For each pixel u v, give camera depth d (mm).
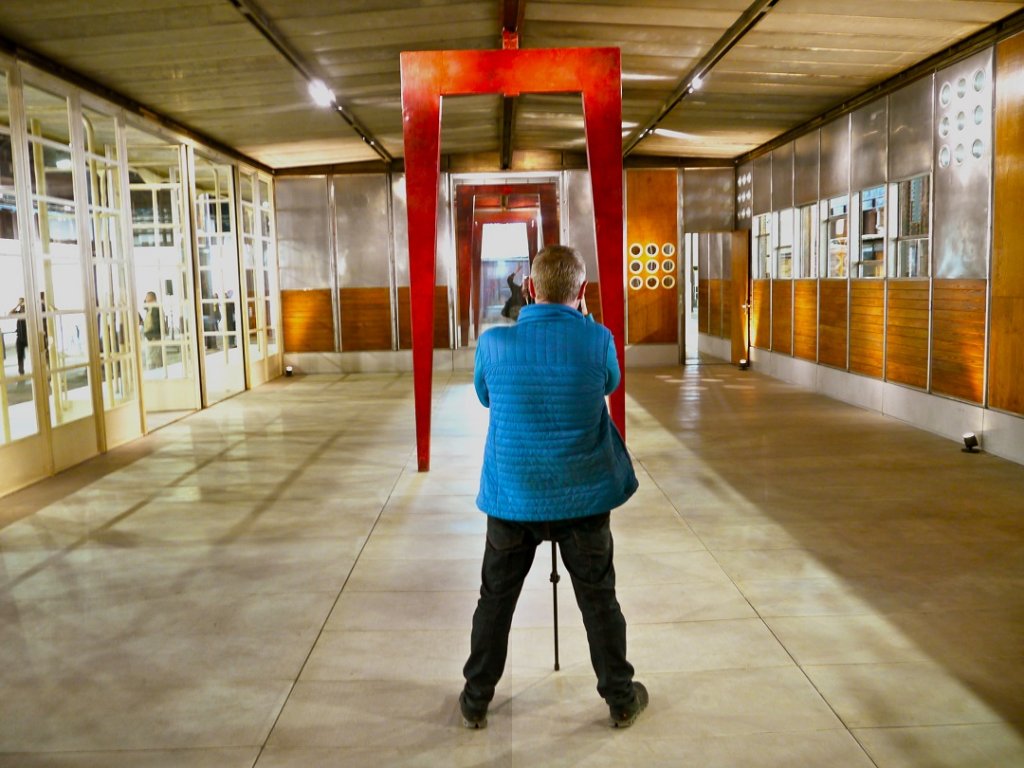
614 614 2570
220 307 11000
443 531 4812
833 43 6879
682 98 8945
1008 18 6109
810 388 10438
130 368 7949
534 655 3164
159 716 2779
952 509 5012
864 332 8812
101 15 5695
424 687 2947
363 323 13508
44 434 6297
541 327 2498
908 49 7016
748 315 13070
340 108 9102
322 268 13398
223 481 6121
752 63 7543
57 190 6773
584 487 2469
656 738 2584
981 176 6477
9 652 3295
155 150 9570
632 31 6867
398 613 3617
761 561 4164
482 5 6352
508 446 2492
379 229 13328
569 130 11508
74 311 6891
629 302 13562
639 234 13500
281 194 13266
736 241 13070
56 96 6801
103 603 3787
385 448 7230
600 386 2504
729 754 2494
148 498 5664
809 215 10383
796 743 2543
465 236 12938
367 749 2561
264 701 2867
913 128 7602
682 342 13641
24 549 4594
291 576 4102
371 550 4484
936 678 2936
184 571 4195
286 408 9750
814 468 6141
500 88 5922
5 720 2773
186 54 6742
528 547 2564
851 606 3586
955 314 6938
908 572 3980
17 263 6055
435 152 6043
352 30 6656
